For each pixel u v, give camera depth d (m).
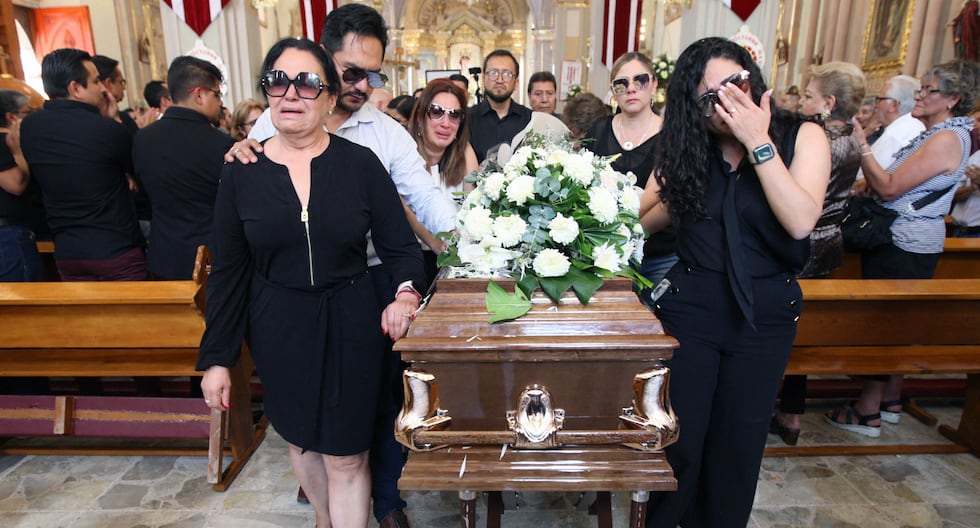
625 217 1.44
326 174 1.46
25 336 2.37
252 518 2.21
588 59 12.77
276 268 1.49
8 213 2.84
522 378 1.23
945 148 2.50
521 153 1.45
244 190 1.45
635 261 1.55
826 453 2.60
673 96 1.47
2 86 4.84
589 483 1.24
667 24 13.21
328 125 1.83
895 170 2.66
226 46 5.17
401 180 1.90
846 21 8.43
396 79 16.19
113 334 2.37
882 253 2.76
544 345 1.19
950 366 2.45
